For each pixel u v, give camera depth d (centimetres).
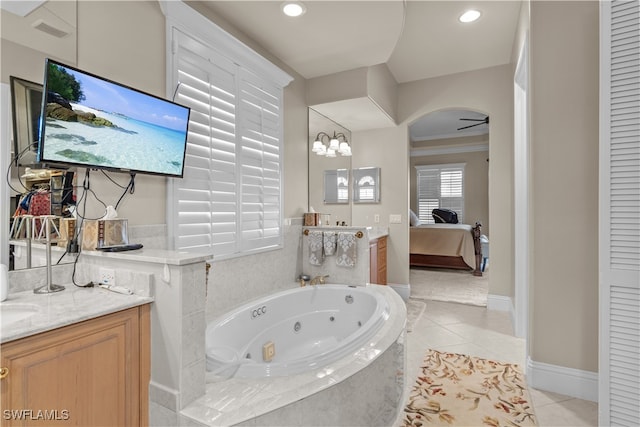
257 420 121
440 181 848
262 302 250
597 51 202
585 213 206
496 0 269
